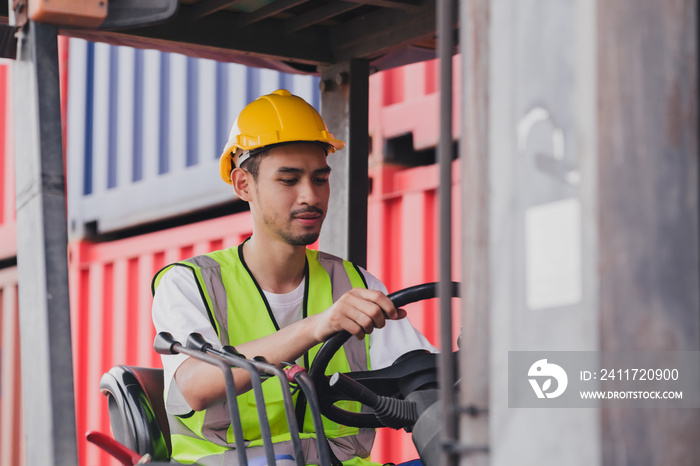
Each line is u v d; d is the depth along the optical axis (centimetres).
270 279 203
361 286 216
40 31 138
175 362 186
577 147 91
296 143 197
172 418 196
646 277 88
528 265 95
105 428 503
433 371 180
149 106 509
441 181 99
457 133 362
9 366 556
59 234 133
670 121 90
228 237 457
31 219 136
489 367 99
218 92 473
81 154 540
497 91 99
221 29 243
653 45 90
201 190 478
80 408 519
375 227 398
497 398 97
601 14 89
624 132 89
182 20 238
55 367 129
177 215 489
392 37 238
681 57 91
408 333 210
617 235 88
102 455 500
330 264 216
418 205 383
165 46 244
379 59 261
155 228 514
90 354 520
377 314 170
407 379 179
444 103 99
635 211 88
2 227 555
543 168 94
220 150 470
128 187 515
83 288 529
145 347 490
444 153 99
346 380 162
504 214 97
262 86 454
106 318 515
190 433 193
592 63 89
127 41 238
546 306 93
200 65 483
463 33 104
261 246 202
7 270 562
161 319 189
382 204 396
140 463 158
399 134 391
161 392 205
